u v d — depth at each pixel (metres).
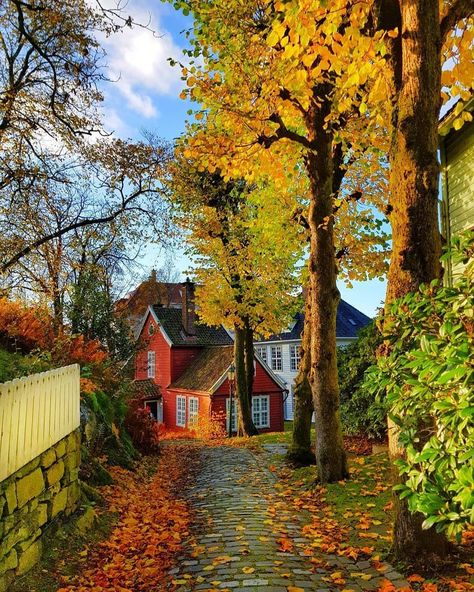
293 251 13.34
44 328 9.98
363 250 11.54
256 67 7.64
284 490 8.22
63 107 13.35
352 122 8.83
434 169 4.46
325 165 8.17
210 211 17.06
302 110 8.01
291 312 19.22
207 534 5.70
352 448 11.38
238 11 7.37
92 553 4.94
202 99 8.00
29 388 4.40
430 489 2.89
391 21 5.26
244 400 19.16
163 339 32.72
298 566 4.54
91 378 10.30
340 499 7.04
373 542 5.15
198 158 8.31
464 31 5.29
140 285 23.48
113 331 15.15
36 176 13.46
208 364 29.47
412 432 3.39
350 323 36.72
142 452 12.16
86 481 7.14
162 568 4.68
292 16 5.05
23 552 4.05
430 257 4.44
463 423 2.47
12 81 13.48
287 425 31.28
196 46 7.81
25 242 14.20
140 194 16.14
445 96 5.80
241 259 17.00
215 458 12.30
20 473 4.18
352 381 11.39
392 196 4.70
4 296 12.55
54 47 13.33
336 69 6.03
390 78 4.95
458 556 4.30
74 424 5.82
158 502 7.57
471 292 2.98
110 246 17.17
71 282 15.31
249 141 8.19
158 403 32.84
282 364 36.09
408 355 3.47
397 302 3.82
